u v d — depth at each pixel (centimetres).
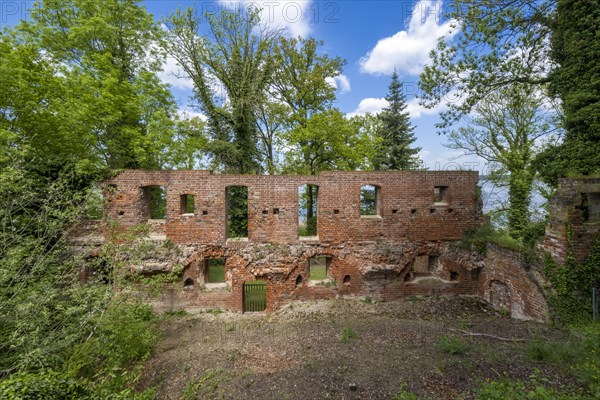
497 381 456
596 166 838
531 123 1638
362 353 623
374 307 1020
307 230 2030
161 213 1652
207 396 504
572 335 649
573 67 884
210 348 727
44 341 557
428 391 457
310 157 2048
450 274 1103
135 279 925
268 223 1049
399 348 642
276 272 1034
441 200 1166
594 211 771
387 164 2472
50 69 995
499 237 1028
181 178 1024
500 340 661
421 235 1097
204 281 1089
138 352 688
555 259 761
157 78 1403
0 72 815
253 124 1986
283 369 580
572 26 879
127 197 1014
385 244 1084
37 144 959
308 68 2192
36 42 1255
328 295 1074
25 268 664
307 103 2227
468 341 658
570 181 751
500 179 1662
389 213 1085
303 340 736
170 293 1020
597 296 723
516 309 892
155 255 1006
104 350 629
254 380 542
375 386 485
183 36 1752
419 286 1095
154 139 1354
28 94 891
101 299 667
